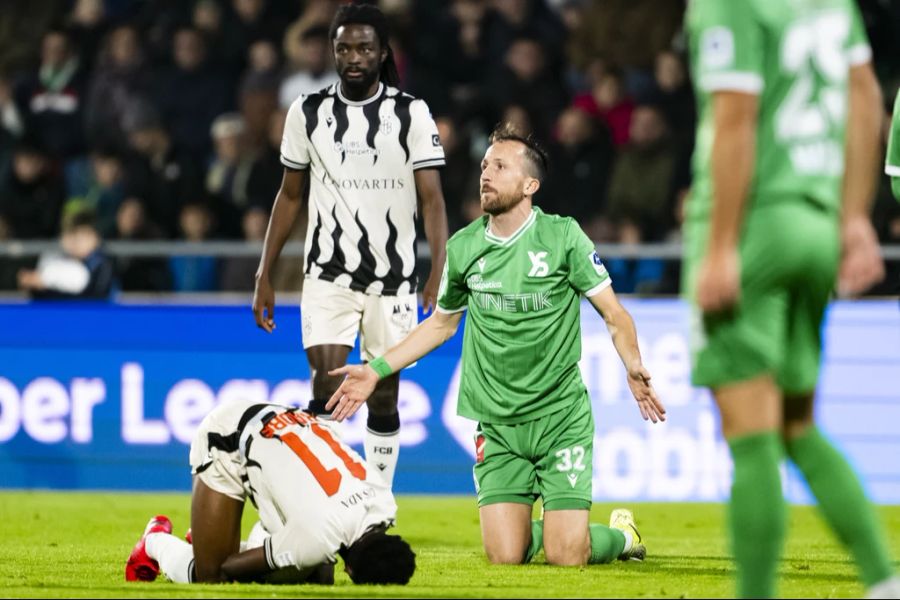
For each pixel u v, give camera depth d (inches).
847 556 850.1
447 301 794.8
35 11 1900.8
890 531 1055.0
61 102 1772.9
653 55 1688.0
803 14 498.3
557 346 795.4
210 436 648.4
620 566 783.1
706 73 479.5
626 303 1285.7
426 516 1152.8
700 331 499.5
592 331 1285.7
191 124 1737.2
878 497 1263.5
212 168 1711.4
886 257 1336.1
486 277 793.6
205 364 1349.7
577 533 783.7
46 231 1686.8
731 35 478.3
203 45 1763.0
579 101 1643.7
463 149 1569.9
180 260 1455.5
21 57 1883.6
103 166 1662.2
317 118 913.5
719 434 1269.7
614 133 1619.1
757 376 493.7
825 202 501.7
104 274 1430.9
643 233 1513.3
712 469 1270.9
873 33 1606.8
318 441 642.8
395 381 933.8
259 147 1659.7
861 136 521.0
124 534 1024.9
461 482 1307.8
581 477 792.9
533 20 1738.4
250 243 1444.4
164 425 1355.8
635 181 1523.1
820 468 526.6
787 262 490.3
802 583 656.4
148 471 1357.0
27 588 620.1
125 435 1362.0
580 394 804.0
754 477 493.7
